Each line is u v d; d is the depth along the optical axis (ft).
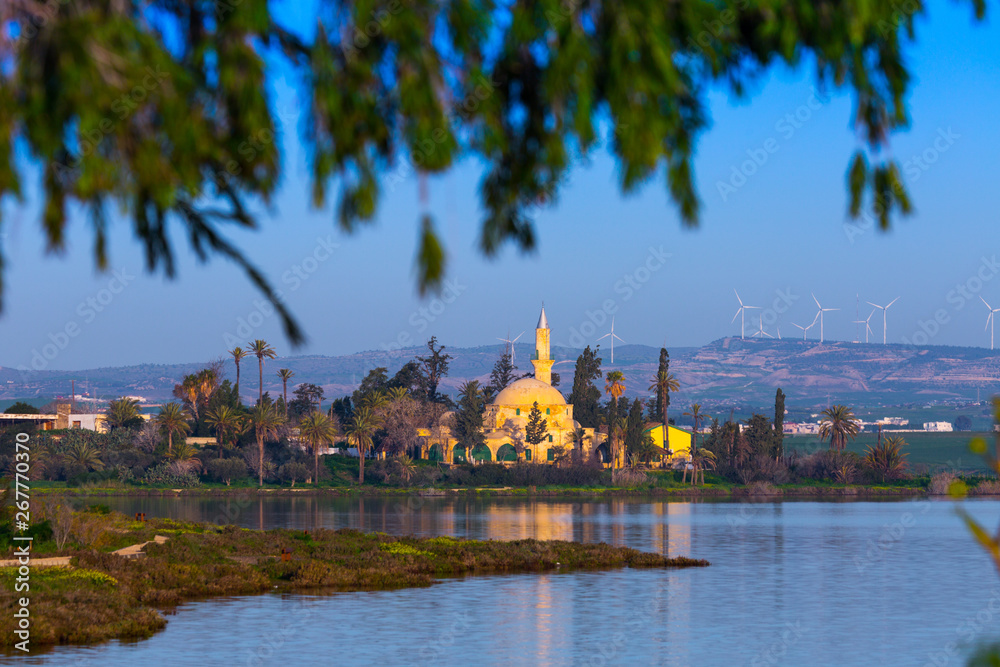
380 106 83.46
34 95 71.31
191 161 77.97
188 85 75.77
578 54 81.25
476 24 81.76
